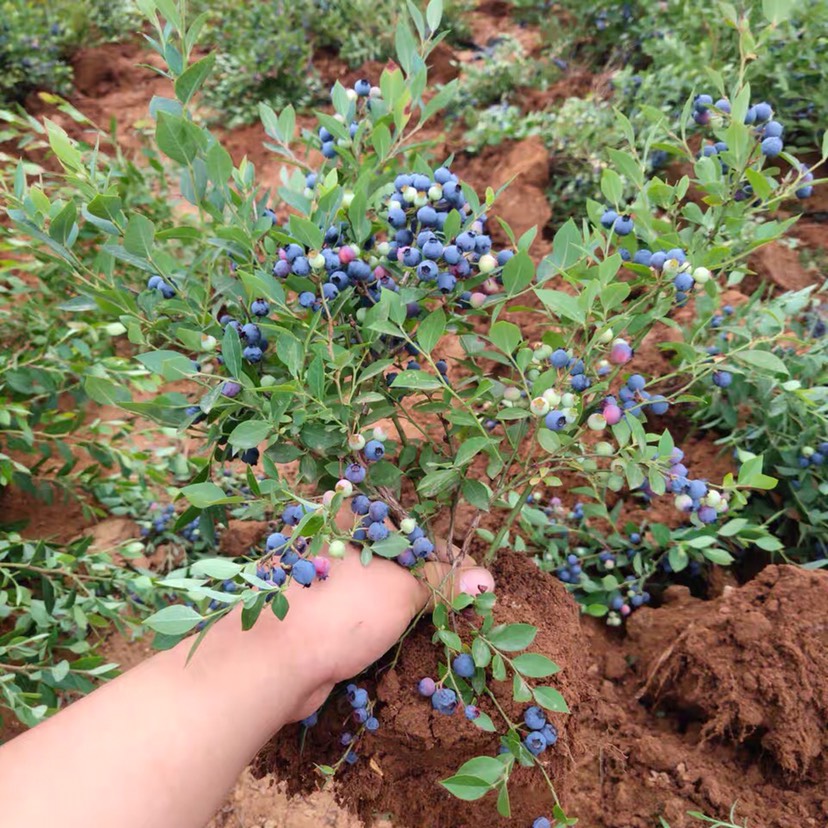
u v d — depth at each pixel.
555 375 0.47
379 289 0.50
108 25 2.24
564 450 0.49
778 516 0.75
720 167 0.51
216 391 0.43
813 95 1.20
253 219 0.50
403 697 0.49
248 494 0.83
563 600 0.57
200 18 0.45
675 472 0.47
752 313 0.82
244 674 0.42
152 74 2.09
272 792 0.66
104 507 0.94
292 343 0.43
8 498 0.92
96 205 0.44
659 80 1.37
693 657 0.63
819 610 0.61
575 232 0.50
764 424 0.76
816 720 0.58
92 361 0.85
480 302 0.50
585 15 1.91
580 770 0.62
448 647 0.47
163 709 0.39
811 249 1.10
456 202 0.48
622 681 0.69
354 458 0.50
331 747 0.52
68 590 0.74
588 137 1.34
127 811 0.36
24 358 0.83
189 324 0.49
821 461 0.71
